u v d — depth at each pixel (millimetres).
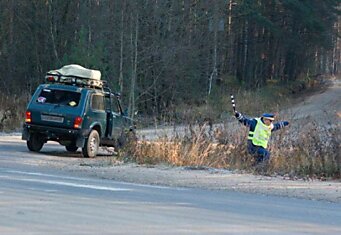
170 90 91812
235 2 124875
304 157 34312
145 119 72000
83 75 41375
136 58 84500
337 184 29953
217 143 37625
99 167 34031
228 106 91375
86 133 39844
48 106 40188
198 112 65750
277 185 28906
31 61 100875
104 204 21156
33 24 100125
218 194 25375
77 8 98938
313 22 138750
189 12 94438
